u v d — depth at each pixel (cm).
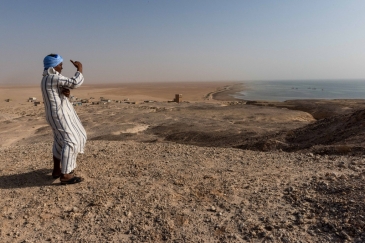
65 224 362
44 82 443
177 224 346
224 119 2553
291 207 363
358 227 299
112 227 348
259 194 405
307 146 948
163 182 467
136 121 2630
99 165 563
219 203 389
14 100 5728
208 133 1700
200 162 576
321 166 510
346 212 327
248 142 1220
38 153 693
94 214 377
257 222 338
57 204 407
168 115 2945
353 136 838
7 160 635
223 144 1417
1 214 387
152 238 324
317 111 2792
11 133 2338
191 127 2053
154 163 570
